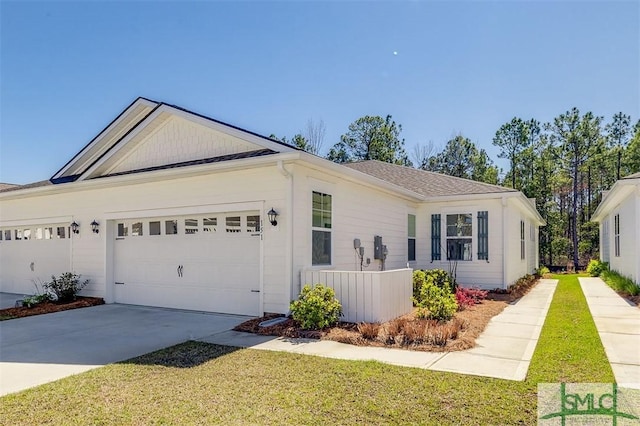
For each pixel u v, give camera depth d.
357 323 7.81
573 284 16.81
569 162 32.66
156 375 5.11
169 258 10.41
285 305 8.46
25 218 13.65
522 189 32.59
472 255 13.93
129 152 11.56
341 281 8.20
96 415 3.94
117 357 6.07
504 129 34.06
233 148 9.83
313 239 9.16
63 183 11.98
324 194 9.63
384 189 11.95
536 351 6.07
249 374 5.08
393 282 8.54
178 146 10.73
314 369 5.25
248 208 9.02
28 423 3.79
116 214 11.23
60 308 10.40
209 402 4.21
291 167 8.51
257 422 3.72
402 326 7.22
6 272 14.34
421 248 14.72
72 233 12.20
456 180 15.87
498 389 4.48
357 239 10.87
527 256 19.17
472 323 8.14
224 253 9.53
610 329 7.54
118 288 11.31
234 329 7.80
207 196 9.66
